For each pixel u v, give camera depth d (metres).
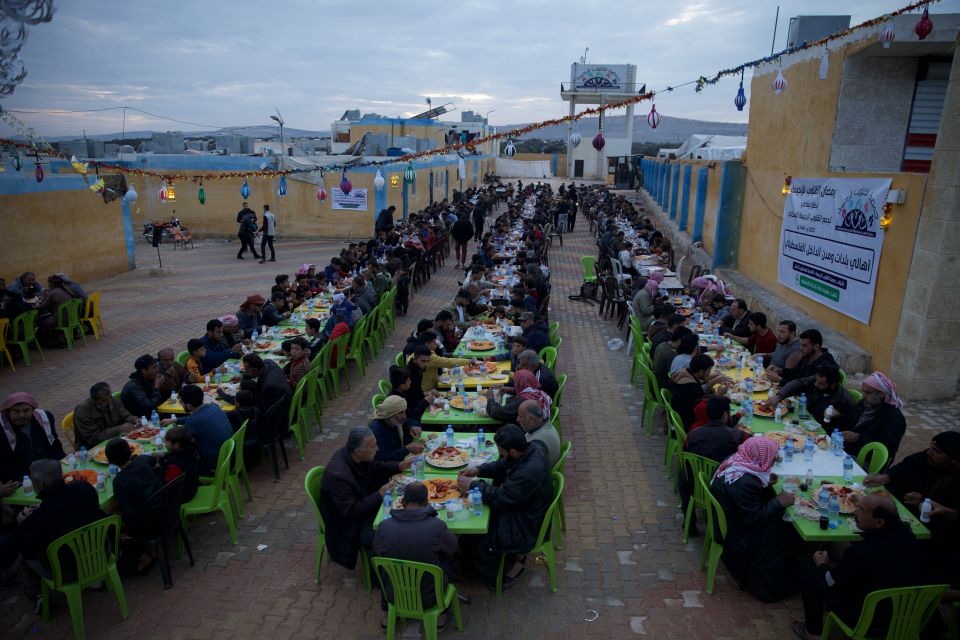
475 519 4.95
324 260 21.14
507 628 4.89
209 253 22.67
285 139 38.03
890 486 5.22
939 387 8.53
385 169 25.16
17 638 4.87
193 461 5.84
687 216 24.11
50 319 11.82
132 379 7.22
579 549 5.90
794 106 12.73
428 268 18.14
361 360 10.55
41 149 11.01
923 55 10.34
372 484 5.42
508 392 7.11
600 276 14.66
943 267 8.07
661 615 5.02
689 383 6.79
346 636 4.86
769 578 5.05
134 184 25.55
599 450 7.89
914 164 10.91
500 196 39.72
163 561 5.38
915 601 3.96
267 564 5.76
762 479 4.99
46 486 4.77
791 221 12.56
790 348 7.81
